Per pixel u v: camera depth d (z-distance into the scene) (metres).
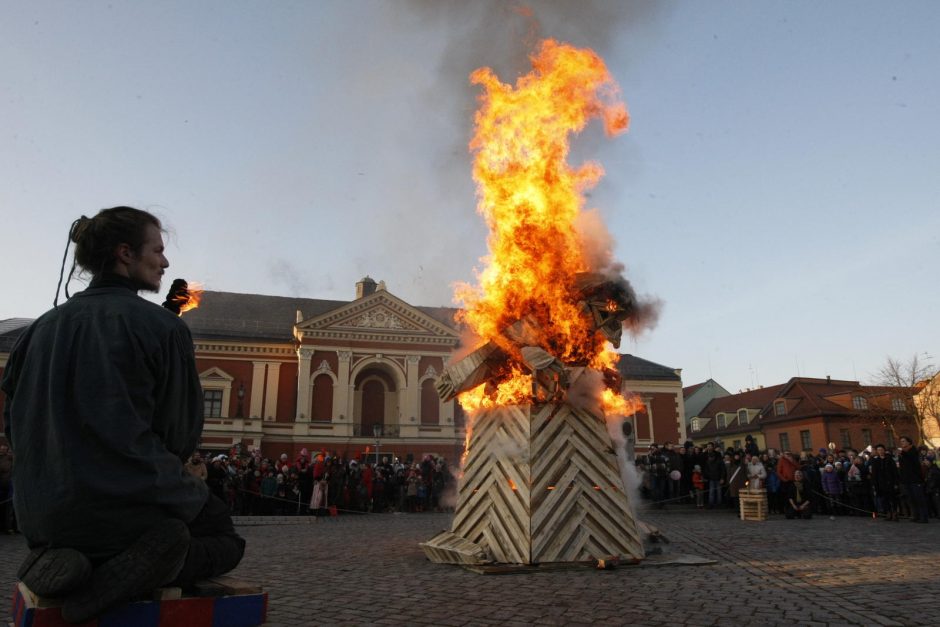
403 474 21.78
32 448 2.28
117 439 2.22
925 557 7.09
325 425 39.03
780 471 15.05
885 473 13.74
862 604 4.44
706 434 64.06
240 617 2.67
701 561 6.41
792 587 5.11
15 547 9.42
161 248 2.78
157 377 2.44
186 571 2.57
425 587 5.21
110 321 2.38
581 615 4.12
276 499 18.47
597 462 6.48
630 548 6.26
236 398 39.12
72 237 2.67
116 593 2.16
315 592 5.06
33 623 2.13
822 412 50.22
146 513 2.28
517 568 5.86
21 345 2.53
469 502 6.82
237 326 41.94
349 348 40.28
